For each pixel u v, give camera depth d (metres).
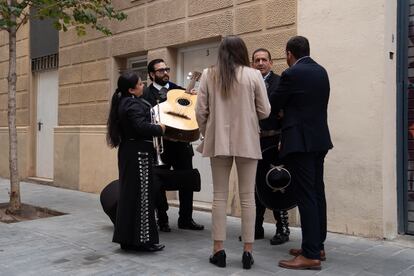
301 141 4.02
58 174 9.75
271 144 4.75
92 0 6.88
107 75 8.69
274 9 6.07
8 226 6.00
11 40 6.80
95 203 7.75
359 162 5.26
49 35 10.19
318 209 4.22
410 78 5.28
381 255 4.57
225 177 4.18
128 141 4.62
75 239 5.29
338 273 4.03
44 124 10.65
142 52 8.14
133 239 4.58
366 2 5.21
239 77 4.01
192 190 5.54
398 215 5.35
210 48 7.20
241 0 6.45
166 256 4.58
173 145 5.48
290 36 5.90
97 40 8.90
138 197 4.60
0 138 11.80
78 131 9.23
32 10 10.16
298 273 4.03
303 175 4.09
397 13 5.33
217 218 4.20
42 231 5.70
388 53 5.17
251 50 6.33
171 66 7.63
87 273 4.11
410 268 4.18
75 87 9.45
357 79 5.27
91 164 8.94
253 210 4.14
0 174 11.77
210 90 4.11
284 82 4.07
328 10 5.52
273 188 4.68
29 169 10.83
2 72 11.88
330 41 5.49
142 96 5.26
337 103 5.42
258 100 4.06
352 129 5.31
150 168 4.66
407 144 5.29
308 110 4.06
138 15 8.05
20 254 4.70
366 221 5.23
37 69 10.69
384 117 5.11
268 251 4.71
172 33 7.45
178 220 5.83
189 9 7.16
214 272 4.07
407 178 5.29
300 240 5.14
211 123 4.10
